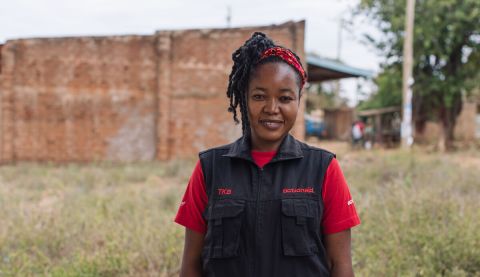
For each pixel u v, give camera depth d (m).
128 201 7.26
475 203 5.77
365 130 22.92
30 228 5.48
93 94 14.02
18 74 13.93
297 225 1.78
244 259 1.80
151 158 14.23
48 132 14.02
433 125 25.91
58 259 4.89
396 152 15.32
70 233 5.41
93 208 6.72
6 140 13.82
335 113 30.55
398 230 4.88
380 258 4.32
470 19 17.31
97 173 11.29
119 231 5.23
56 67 13.94
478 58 19.03
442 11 17.86
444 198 5.77
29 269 4.41
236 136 13.97
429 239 4.53
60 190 8.81
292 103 1.84
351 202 1.90
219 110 13.99
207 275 1.88
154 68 14.13
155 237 4.99
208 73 13.94
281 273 1.78
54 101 13.98
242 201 1.81
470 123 27.42
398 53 19.70
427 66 19.66
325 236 1.88
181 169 11.92
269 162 1.84
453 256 4.27
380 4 19.69
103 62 14.00
